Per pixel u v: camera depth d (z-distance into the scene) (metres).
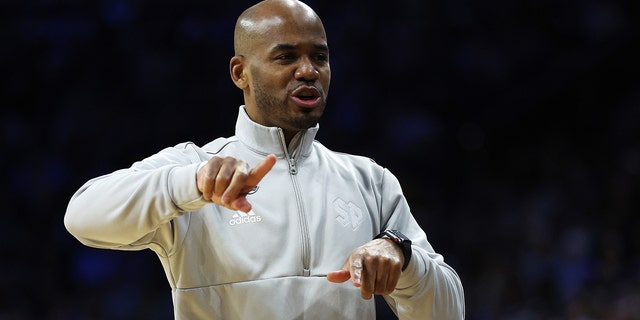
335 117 34.25
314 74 8.56
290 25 8.58
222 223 8.45
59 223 32.31
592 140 35.84
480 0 36.75
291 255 8.43
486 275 30.27
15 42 34.00
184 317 8.35
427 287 8.47
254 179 7.05
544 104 37.41
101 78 33.97
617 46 36.53
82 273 30.88
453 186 35.06
